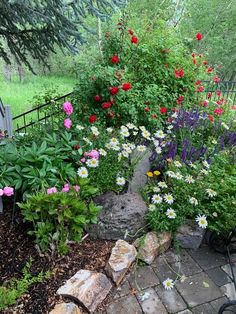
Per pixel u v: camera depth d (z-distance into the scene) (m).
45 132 2.50
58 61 10.01
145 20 3.85
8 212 2.24
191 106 3.34
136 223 2.06
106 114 2.86
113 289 1.77
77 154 2.24
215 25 9.81
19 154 2.08
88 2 2.98
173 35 3.73
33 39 3.19
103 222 2.03
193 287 1.82
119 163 2.30
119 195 2.23
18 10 2.71
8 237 2.00
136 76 3.21
